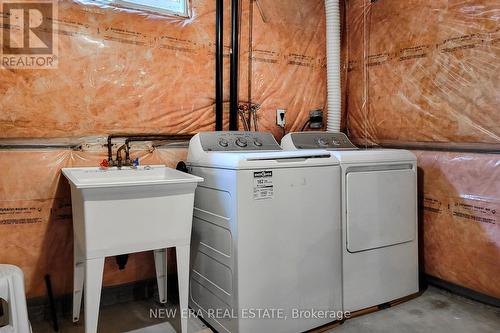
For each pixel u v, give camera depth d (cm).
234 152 200
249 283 166
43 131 194
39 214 196
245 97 261
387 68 269
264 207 170
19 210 191
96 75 206
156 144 228
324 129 301
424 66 243
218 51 244
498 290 207
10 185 188
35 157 193
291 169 178
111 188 150
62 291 204
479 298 218
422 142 247
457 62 224
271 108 274
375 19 277
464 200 223
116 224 156
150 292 231
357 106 296
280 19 275
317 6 293
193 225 207
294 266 179
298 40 284
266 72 270
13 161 188
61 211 201
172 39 229
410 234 221
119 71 213
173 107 231
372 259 206
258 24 265
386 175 210
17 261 192
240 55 258
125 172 200
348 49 303
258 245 169
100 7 206
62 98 198
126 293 223
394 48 263
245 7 258
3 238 188
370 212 204
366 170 205
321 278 188
